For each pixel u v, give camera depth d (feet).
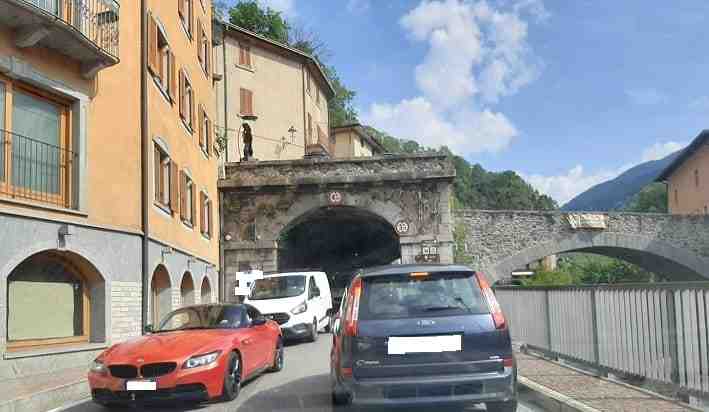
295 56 136.67
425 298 23.41
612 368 29.91
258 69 128.26
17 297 40.24
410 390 22.03
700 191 181.98
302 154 135.74
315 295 66.64
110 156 48.01
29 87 41.19
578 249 145.69
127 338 48.78
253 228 97.30
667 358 24.86
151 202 54.85
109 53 45.19
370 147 200.44
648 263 164.04
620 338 29.01
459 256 133.18
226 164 99.09
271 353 39.96
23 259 38.40
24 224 38.65
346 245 146.10
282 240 103.96
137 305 50.72
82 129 44.70
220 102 118.83
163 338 32.01
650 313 26.14
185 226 70.13
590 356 32.48
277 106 131.54
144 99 53.31
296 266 138.21
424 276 24.06
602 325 30.99
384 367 22.22
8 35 38.75
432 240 95.30
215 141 95.40
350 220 121.60
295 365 44.93
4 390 32.32
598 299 31.37
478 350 22.38
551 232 139.85
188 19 76.02
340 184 97.14
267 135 128.26
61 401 32.89
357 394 22.29
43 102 42.65
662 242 146.51
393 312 23.12
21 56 39.70
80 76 44.88
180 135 67.92
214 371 29.63
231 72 121.70
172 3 66.23
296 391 33.58
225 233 97.50
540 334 40.37
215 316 36.35
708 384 22.03
